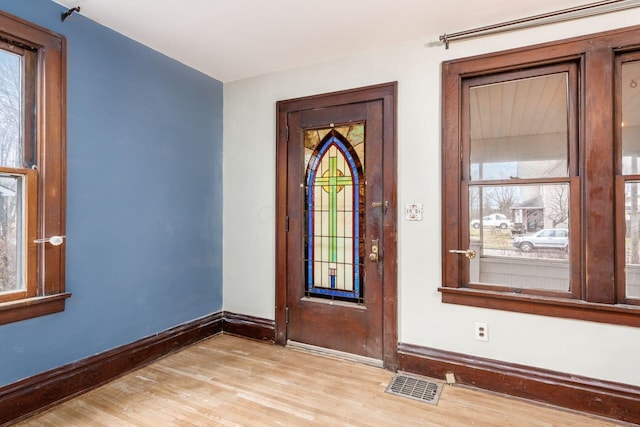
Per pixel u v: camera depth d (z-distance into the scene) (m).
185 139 2.85
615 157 1.94
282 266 2.91
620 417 1.87
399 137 2.45
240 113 3.12
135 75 2.45
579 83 2.02
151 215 2.58
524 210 2.16
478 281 2.28
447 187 2.30
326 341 2.73
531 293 2.13
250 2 1.98
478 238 2.27
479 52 2.23
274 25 2.23
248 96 3.07
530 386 2.06
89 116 2.18
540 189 2.13
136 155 2.47
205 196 3.04
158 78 2.62
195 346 2.86
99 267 2.24
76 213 2.11
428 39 2.37
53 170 1.99
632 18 1.88
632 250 1.92
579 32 1.99
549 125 2.11
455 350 2.29
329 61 2.71
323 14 2.10
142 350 2.48
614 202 1.92
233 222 3.14
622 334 1.90
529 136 2.16
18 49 1.88
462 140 2.30
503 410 1.97
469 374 2.21
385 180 2.51
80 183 2.13
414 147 2.41
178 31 2.32
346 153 2.68
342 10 2.06
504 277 2.21
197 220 2.96
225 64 2.83
